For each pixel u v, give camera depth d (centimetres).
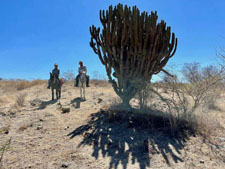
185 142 379
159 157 319
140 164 297
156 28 560
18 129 478
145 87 549
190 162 302
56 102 924
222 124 488
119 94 634
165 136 407
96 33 632
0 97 1146
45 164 298
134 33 530
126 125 470
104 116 554
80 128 480
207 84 477
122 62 586
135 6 519
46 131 465
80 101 893
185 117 470
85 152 345
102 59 652
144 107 546
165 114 493
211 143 374
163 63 592
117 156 328
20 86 1661
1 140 400
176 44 577
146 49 554
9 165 292
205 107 574
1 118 593
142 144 369
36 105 855
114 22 577
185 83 488
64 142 394
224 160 308
